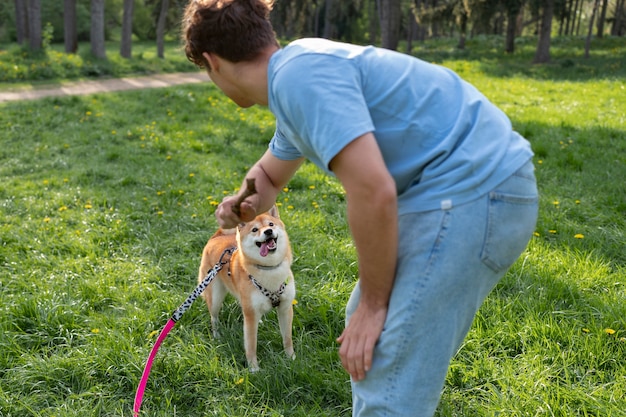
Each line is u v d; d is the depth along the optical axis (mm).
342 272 4637
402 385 1794
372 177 1569
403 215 1744
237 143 9711
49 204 6719
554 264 4570
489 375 3295
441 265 1689
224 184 7324
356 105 1617
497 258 1757
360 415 1918
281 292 3633
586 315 3844
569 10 36531
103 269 4953
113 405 3248
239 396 3299
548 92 16484
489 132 1775
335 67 1664
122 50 29125
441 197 1690
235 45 1790
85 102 13852
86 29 52812
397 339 1760
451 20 29344
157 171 8023
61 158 8969
